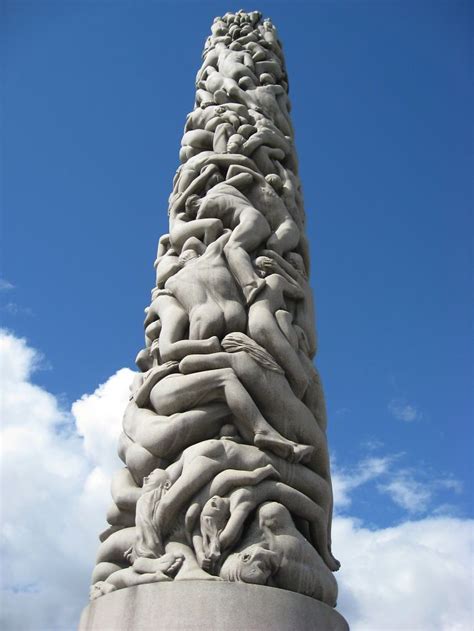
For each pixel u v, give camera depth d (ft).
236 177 26.61
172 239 25.79
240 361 21.07
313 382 23.18
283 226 26.22
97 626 17.34
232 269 23.63
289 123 32.60
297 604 17.10
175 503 18.70
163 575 17.46
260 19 38.96
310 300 25.71
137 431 21.27
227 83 31.96
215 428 20.72
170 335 22.43
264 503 18.99
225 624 16.08
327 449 21.89
